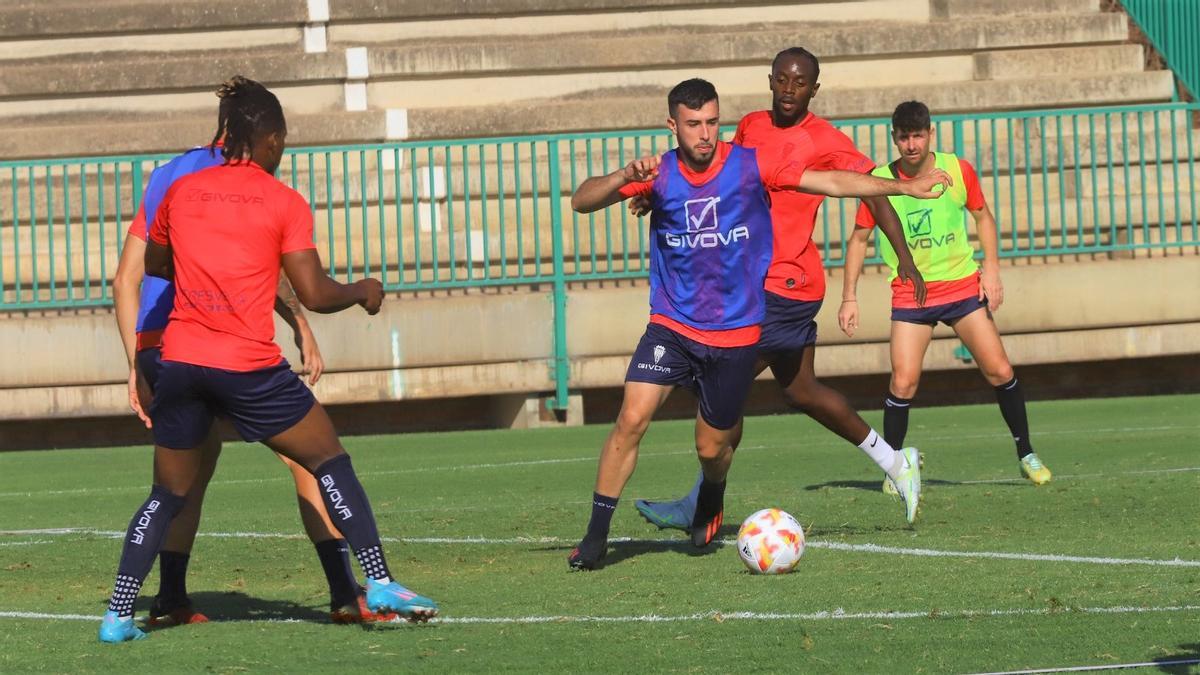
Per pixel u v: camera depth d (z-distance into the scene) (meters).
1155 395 62.00
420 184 62.38
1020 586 22.02
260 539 30.31
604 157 55.88
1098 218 58.78
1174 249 63.56
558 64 67.50
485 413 59.56
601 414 59.62
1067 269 58.16
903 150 34.72
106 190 61.78
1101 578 22.53
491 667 17.61
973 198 35.25
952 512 31.03
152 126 63.94
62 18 68.69
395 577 25.09
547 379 56.56
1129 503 31.34
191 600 23.36
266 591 24.30
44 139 63.34
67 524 34.47
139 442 58.38
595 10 69.38
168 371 19.33
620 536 29.34
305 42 68.50
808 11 70.38
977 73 69.38
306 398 19.67
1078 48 69.94
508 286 59.94
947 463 40.97
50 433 57.97
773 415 59.69
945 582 22.61
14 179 54.22
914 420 54.31
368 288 20.28
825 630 19.23
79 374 55.03
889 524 29.59
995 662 17.12
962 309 35.09
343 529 19.67
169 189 19.70
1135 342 58.94
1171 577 22.45
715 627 19.66
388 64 67.06
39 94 66.94
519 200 55.91
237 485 41.38
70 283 54.78
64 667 18.22
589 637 19.23
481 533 30.33
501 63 67.38
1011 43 69.44
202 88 67.25
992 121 57.81
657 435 52.00
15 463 51.09
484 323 55.91
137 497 40.00
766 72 68.81
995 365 35.00
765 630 19.34
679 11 69.88
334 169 63.84
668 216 24.44
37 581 26.11
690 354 24.77
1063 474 37.16
